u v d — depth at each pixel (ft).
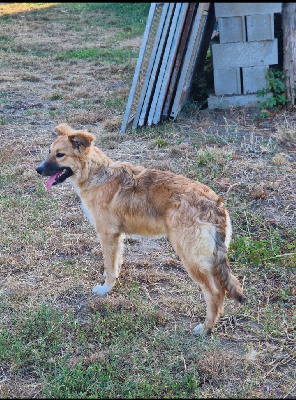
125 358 13.37
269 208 20.74
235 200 21.18
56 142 15.62
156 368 13.14
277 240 18.54
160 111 29.76
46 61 47.42
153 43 30.01
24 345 13.84
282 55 33.27
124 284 16.81
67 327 14.70
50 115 32.83
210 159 24.75
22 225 20.12
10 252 18.45
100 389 12.39
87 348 13.85
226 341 14.14
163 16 27.76
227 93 32.14
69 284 16.58
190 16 28.84
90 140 15.10
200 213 13.53
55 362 13.25
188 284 16.61
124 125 29.17
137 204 14.78
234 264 17.44
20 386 12.63
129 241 19.34
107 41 56.18
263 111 30.48
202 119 30.78
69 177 15.90
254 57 30.94
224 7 29.89
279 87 31.17
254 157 25.35
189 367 13.15
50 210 21.18
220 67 31.48
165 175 14.94
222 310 14.14
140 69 28.27
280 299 15.72
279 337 14.14
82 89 38.27
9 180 23.75
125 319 14.73
